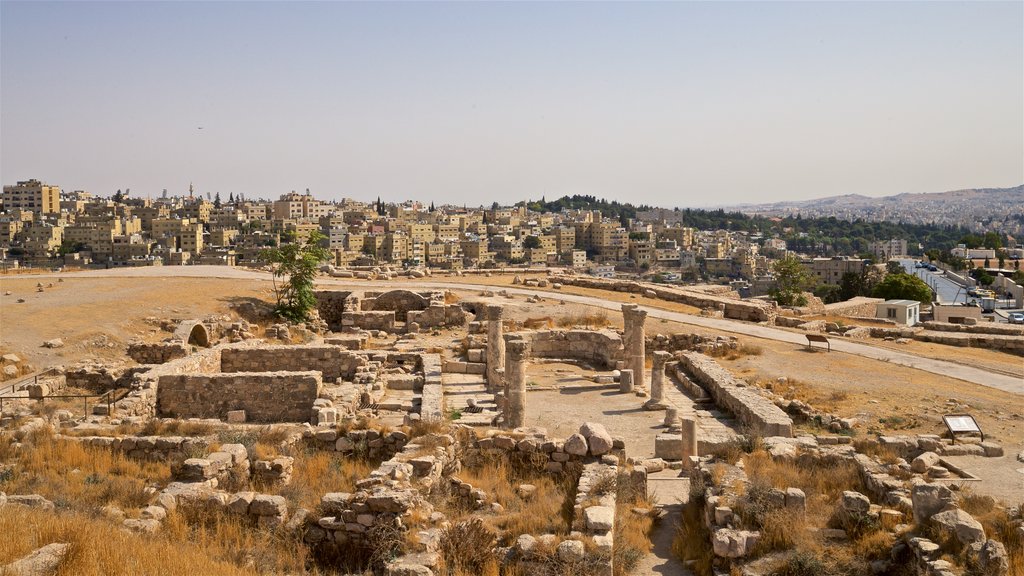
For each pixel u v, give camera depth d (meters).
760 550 19.08
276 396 36.94
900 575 17.88
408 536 18.81
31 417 30.19
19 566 14.62
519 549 18.56
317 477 24.53
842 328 59.78
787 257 90.50
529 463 25.95
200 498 20.83
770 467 24.17
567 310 62.22
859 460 24.44
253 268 80.12
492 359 42.00
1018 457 26.95
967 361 47.41
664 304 67.75
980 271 162.75
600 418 36.59
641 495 23.78
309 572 18.69
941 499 18.92
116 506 21.16
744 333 55.59
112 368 40.38
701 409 38.34
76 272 74.75
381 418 35.72
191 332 51.47
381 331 58.12
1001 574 16.50
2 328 47.94
